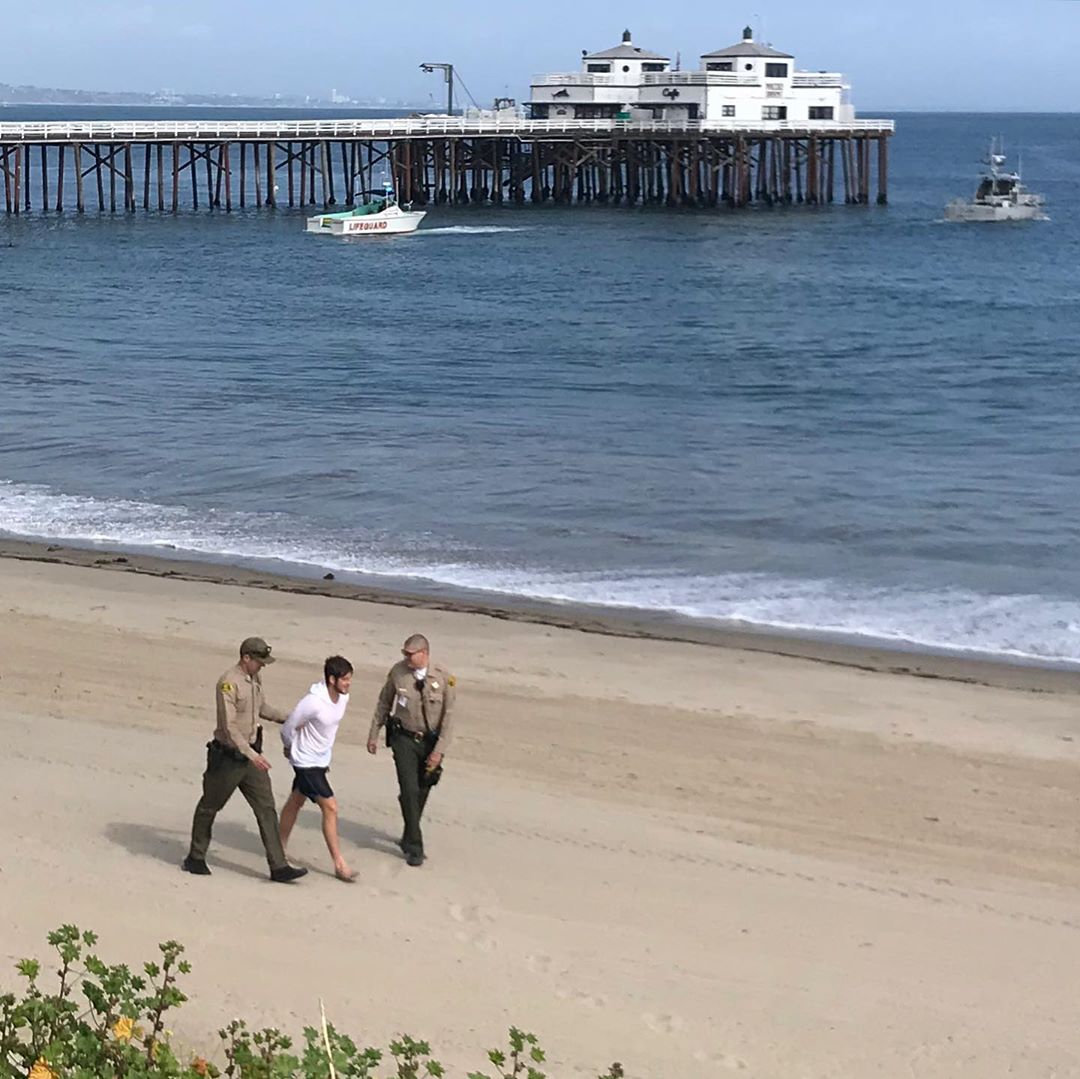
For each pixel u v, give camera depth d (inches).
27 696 637.3
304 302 2199.8
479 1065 342.0
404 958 394.6
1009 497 1048.8
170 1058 293.1
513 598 814.5
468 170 4188.0
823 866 472.4
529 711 625.9
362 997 372.2
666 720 617.9
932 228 3535.9
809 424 1321.4
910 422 1334.9
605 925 420.5
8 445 1195.3
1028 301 2292.1
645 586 839.1
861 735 603.5
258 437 1240.2
